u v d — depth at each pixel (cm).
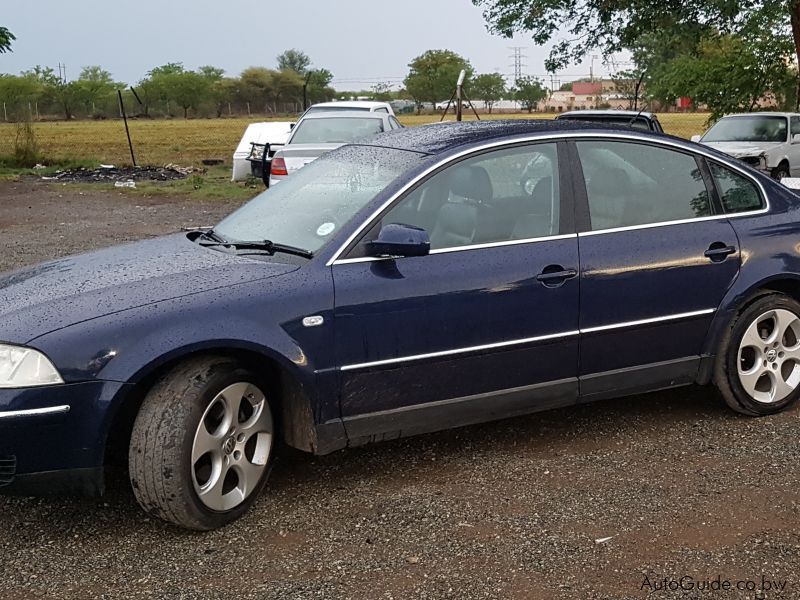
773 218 489
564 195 439
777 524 366
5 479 344
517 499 393
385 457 444
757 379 485
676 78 2384
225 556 347
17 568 339
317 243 403
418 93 9475
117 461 380
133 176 2400
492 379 421
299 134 1353
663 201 463
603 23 1834
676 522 368
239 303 369
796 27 1797
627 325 446
